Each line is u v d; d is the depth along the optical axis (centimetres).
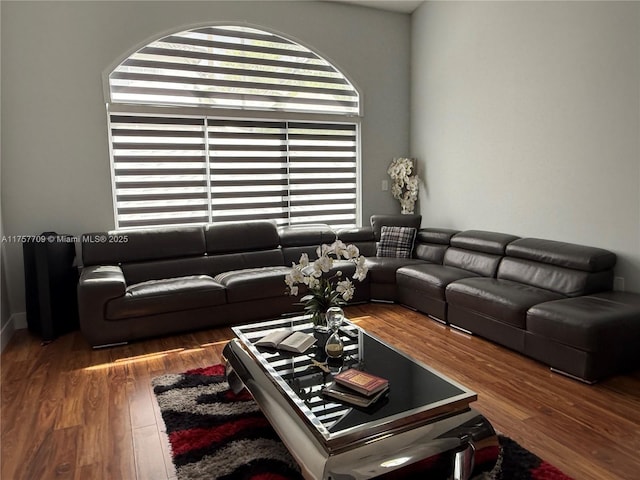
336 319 244
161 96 444
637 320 278
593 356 267
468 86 471
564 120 371
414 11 544
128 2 420
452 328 379
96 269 375
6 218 396
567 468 192
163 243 421
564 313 279
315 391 192
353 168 552
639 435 216
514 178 425
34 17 389
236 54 471
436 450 167
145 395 267
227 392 265
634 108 319
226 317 389
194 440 215
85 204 423
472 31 460
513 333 320
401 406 178
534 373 288
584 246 346
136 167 444
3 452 212
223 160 480
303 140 519
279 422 189
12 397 267
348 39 522
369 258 485
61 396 268
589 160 353
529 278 363
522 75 407
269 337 250
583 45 351
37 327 384
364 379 191
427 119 539
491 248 407
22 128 394
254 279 393
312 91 513
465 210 490
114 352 340
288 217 522
